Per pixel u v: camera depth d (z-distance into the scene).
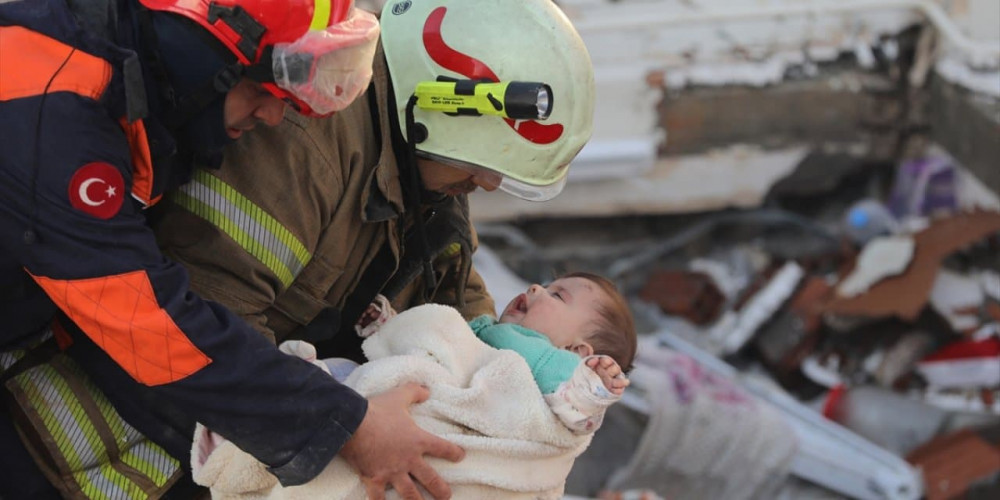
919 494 5.77
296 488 2.56
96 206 2.23
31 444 2.65
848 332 6.60
